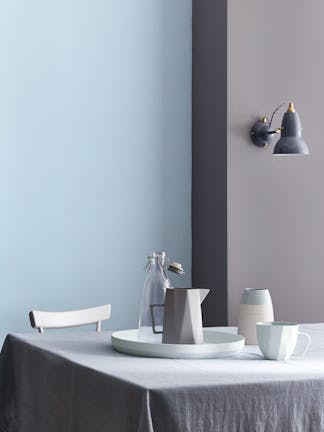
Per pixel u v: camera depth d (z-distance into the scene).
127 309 3.60
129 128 3.61
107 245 3.56
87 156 3.52
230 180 3.47
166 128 3.68
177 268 2.17
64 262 3.48
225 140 3.48
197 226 3.69
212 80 3.58
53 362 1.98
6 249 3.37
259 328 1.94
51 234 3.46
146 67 3.64
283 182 3.58
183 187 3.70
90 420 1.75
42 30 3.43
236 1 3.48
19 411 2.19
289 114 3.11
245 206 3.50
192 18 3.71
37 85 3.42
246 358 1.96
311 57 3.63
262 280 3.53
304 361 1.92
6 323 3.38
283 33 3.58
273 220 3.56
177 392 1.55
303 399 1.66
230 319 3.46
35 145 3.42
